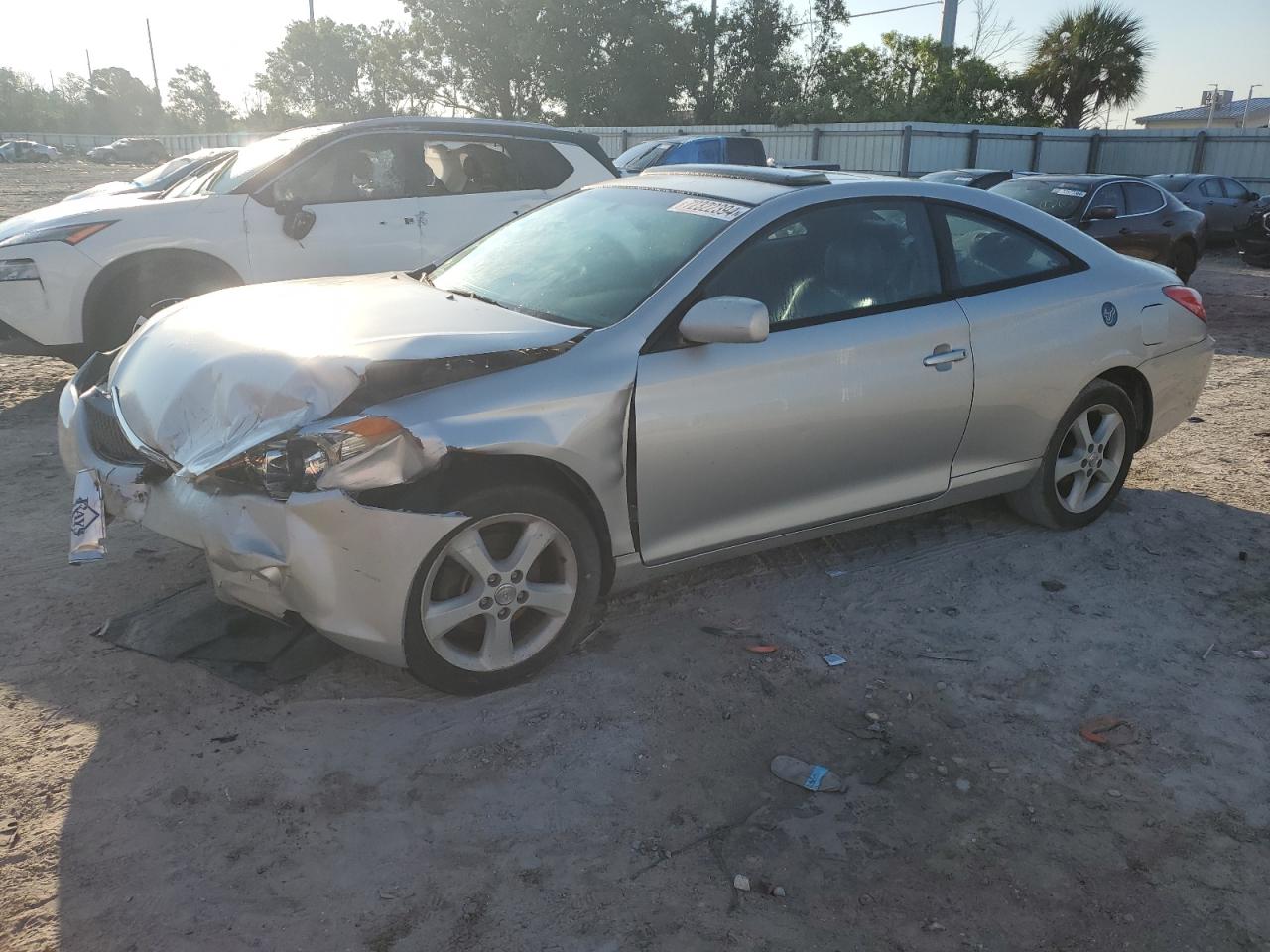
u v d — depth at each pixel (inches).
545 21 1649.9
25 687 125.2
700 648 142.3
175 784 108.7
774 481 144.2
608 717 124.6
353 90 2348.7
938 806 110.9
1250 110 2503.7
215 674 129.3
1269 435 254.8
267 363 121.3
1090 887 99.8
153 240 257.0
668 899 95.7
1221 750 123.3
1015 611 156.9
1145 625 153.9
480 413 117.9
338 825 103.9
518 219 177.5
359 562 113.0
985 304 162.7
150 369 135.7
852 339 146.9
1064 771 118.2
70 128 3858.3
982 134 1194.0
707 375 134.2
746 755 118.6
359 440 111.0
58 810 104.0
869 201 156.2
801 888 98.0
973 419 162.4
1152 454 237.9
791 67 1676.9
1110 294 178.9
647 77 1648.6
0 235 263.4
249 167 276.2
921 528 188.2
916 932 93.1
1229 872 102.7
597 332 131.3
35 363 309.3
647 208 158.1
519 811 107.3
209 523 114.9
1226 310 472.7
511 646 127.6
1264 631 153.3
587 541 129.3
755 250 142.6
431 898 94.7
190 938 88.6
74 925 89.3
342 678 130.3
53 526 176.4
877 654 142.9
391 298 147.2
